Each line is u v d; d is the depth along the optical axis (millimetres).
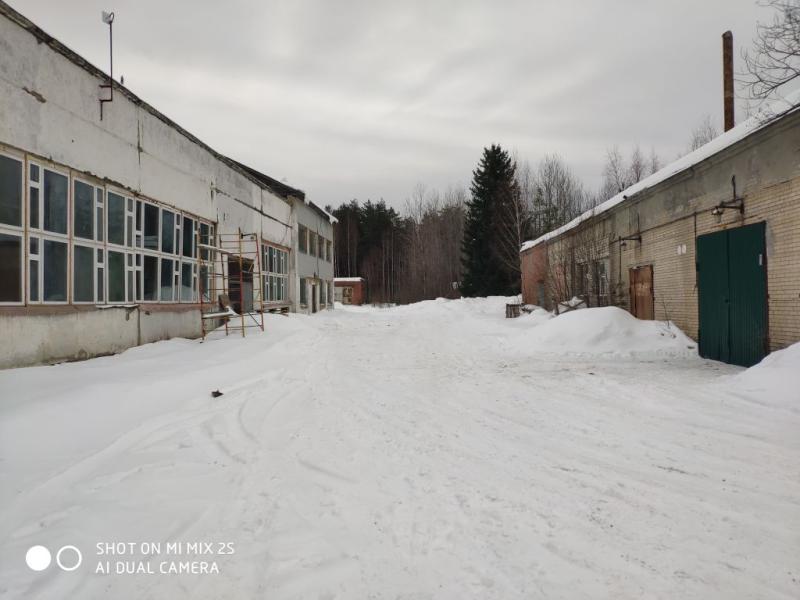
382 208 72625
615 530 3420
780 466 4520
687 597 2672
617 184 42812
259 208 20312
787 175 8930
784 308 9039
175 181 12617
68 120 8594
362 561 3104
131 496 4129
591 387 8273
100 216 9508
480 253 43281
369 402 7484
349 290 58969
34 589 2846
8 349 7215
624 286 16266
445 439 5570
